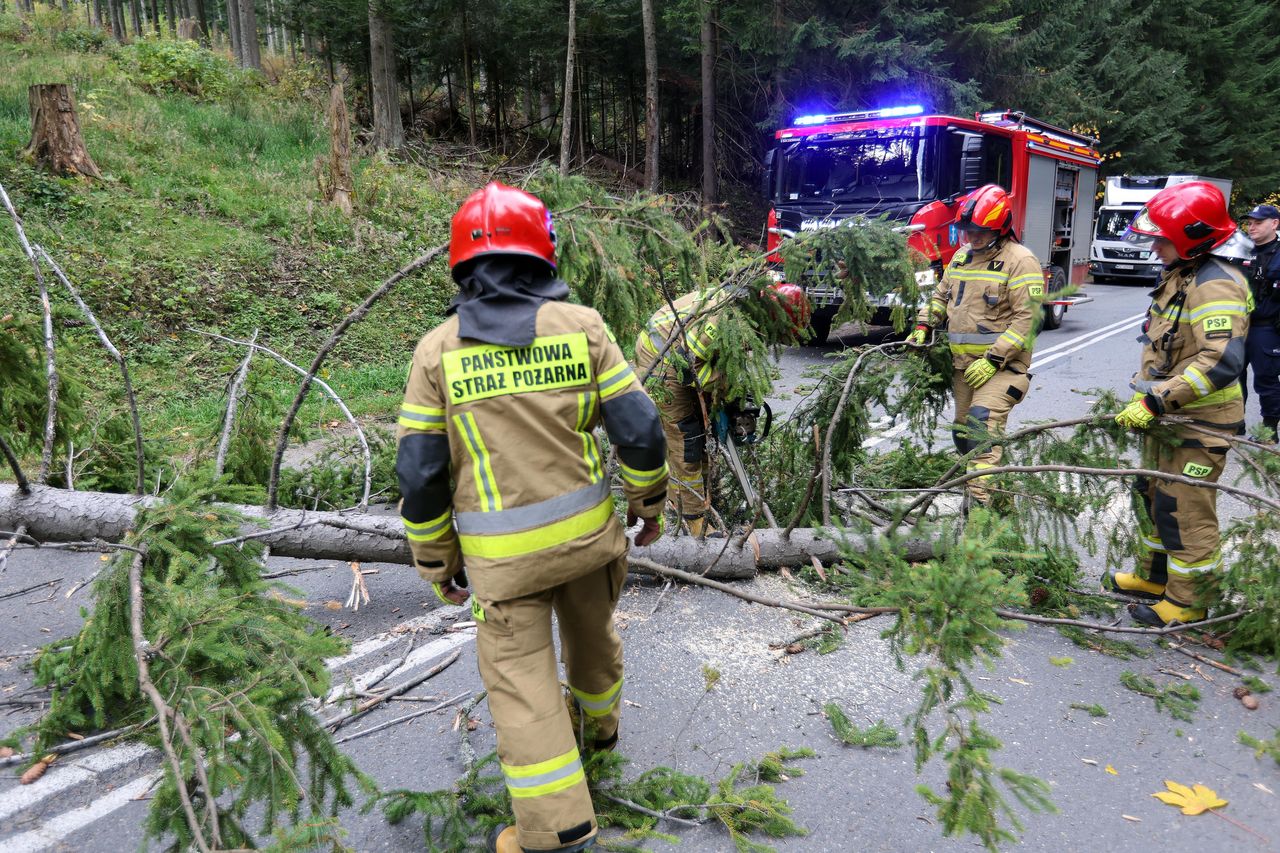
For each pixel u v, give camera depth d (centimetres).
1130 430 368
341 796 240
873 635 363
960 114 1748
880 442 657
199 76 1817
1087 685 331
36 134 1113
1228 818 259
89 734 297
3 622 376
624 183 1970
